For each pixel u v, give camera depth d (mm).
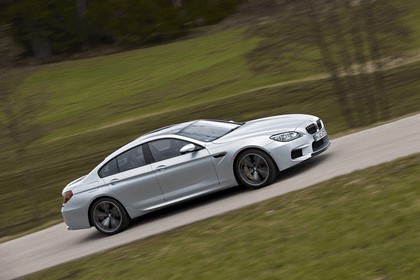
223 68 81562
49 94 40469
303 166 16734
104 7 121562
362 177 13406
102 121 73000
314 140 16062
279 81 65562
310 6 41938
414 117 19406
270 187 15555
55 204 36875
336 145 18406
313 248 10695
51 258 16250
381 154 15320
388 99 47344
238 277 10641
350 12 42906
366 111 44219
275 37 42219
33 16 120875
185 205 17219
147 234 15352
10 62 39656
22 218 35281
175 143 16531
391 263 9188
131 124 66500
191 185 16312
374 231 10430
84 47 119938
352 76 44281
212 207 15711
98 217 17078
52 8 121562
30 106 39594
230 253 11836
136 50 112312
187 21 115125
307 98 55312
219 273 11109
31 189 40812
